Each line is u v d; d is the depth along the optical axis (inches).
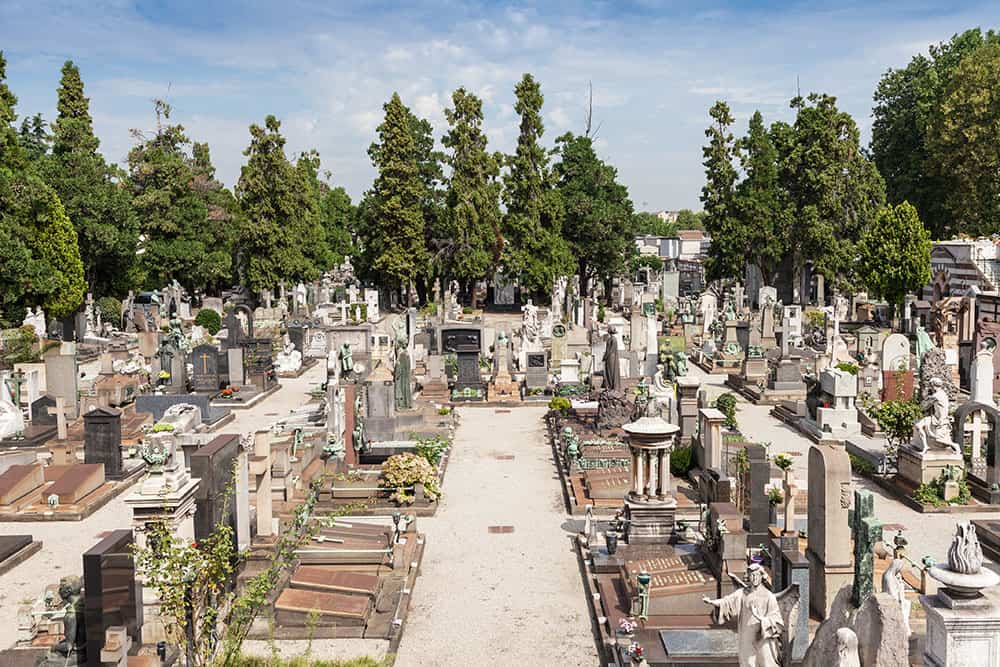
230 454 733.9
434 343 2162.9
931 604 341.7
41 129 3309.5
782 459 850.8
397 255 3189.0
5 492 960.3
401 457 1007.0
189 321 2859.3
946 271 2536.9
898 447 1088.2
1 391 1258.0
